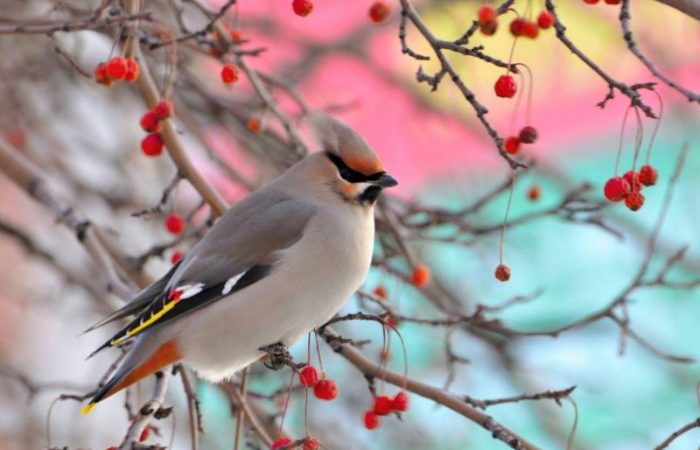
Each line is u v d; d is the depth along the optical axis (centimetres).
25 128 1213
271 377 1153
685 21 1418
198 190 859
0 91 1216
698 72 1466
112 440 1255
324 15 1529
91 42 1209
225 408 1220
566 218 948
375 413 754
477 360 1262
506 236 1291
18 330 1355
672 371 1402
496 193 993
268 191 849
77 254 1273
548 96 1692
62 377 1339
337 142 839
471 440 1270
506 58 1545
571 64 1551
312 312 821
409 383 758
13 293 1357
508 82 690
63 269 1067
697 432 1395
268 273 812
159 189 1262
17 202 1420
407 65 1504
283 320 814
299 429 1158
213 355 809
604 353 1362
